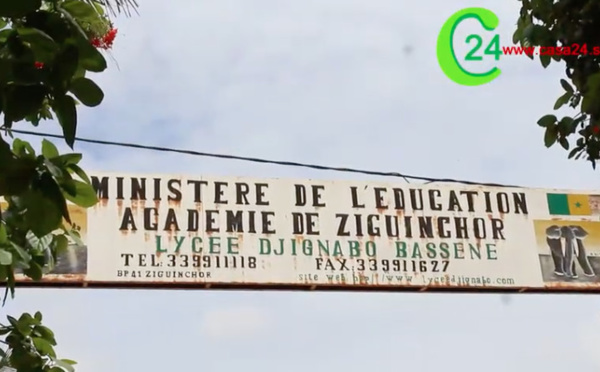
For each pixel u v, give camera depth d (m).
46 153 2.54
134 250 6.78
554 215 7.66
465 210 7.49
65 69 2.27
